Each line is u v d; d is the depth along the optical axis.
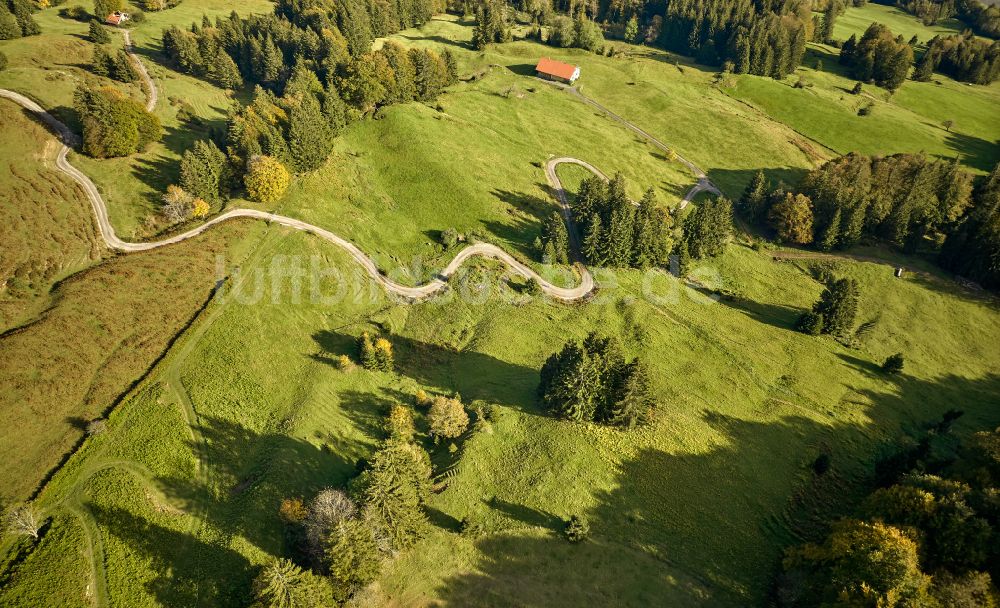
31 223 85.12
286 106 125.25
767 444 79.00
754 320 108.31
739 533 65.38
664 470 71.25
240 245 97.12
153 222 96.44
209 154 103.25
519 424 76.44
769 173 156.62
